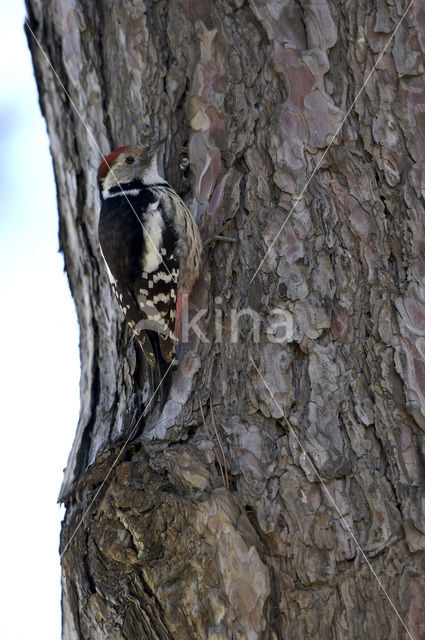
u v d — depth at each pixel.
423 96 7.35
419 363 6.68
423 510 6.31
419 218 7.04
